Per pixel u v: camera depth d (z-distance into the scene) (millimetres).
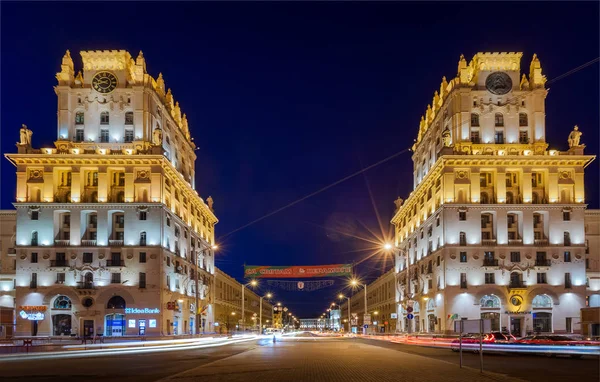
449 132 80500
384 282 129625
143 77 80062
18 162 75875
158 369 27844
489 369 27500
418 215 95375
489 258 76250
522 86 82562
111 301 74312
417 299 92062
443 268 76875
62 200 76562
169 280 78375
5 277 85312
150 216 74750
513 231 79250
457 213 77062
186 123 100875
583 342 39906
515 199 79062
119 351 46500
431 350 47594
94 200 76938
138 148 77750
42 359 36344
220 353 42719
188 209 92688
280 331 150750
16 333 72500
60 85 79188
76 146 78062
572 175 78250
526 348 40969
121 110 79188
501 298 75375
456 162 77750
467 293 75438
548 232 77312
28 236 74562
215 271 113000
